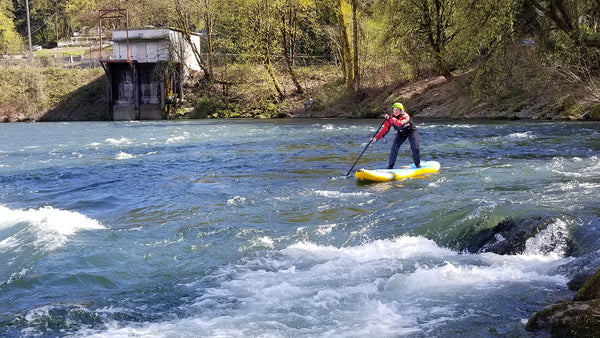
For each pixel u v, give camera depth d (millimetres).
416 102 34750
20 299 6289
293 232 8641
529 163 13469
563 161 13414
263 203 10812
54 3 95562
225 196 11688
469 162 14492
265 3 41875
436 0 32531
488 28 26812
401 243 7836
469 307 5562
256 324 5430
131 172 15406
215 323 5500
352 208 10000
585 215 7441
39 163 17547
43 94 52500
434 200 9969
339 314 5582
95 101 51781
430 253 7434
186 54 49688
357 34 39156
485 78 30453
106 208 11078
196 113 45469
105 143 24016
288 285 6445
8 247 8055
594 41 24703
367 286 6297
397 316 5469
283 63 46656
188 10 47000
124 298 6254
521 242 7137
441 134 22078
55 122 46344
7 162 17953
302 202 10742
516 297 5727
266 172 14664
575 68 26734
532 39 30062
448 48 32438
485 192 10297
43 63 58406
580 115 24828
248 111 44125
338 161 16281
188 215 10109
